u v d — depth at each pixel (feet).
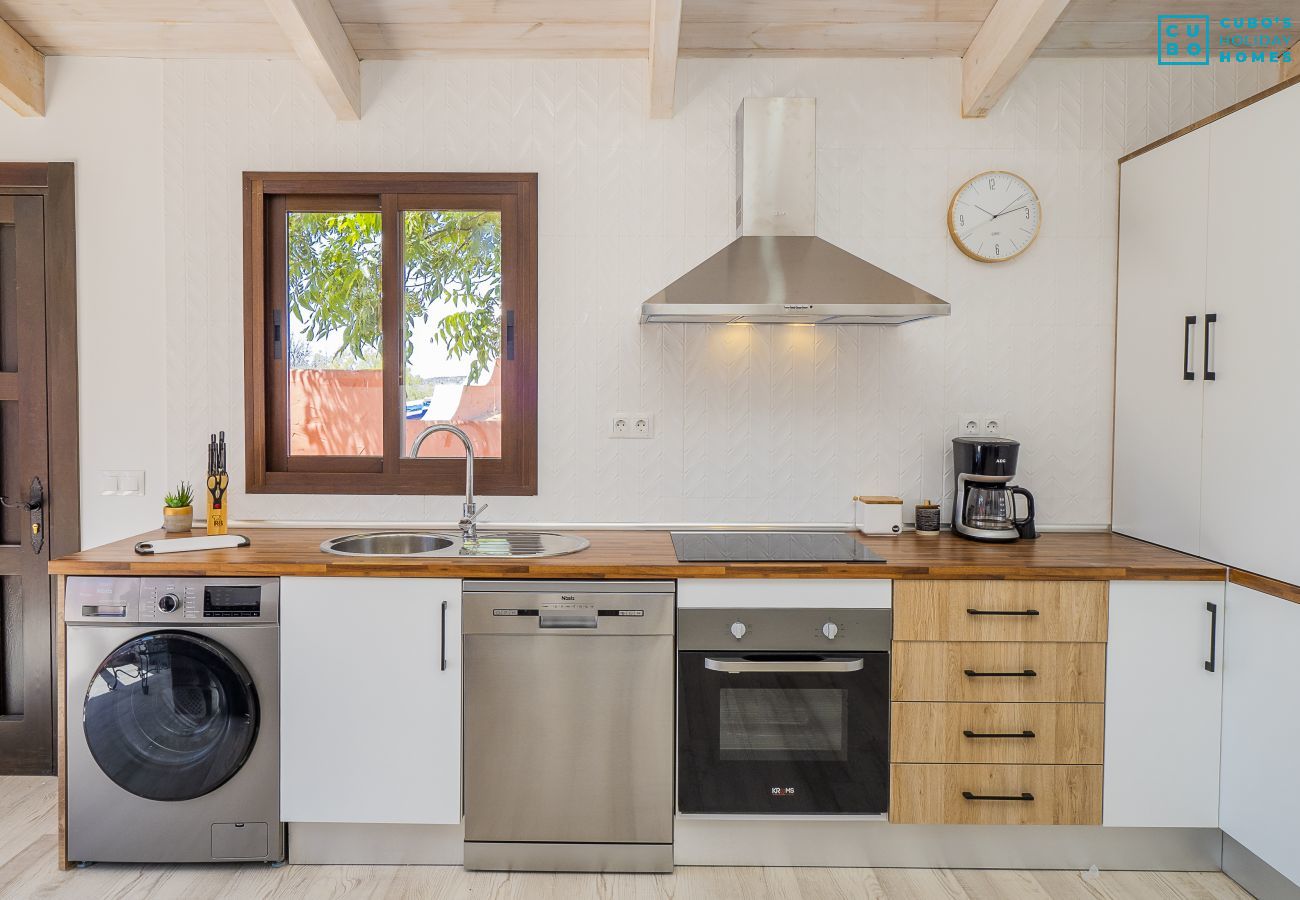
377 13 9.19
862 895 7.86
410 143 9.96
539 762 8.11
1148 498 9.36
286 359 10.27
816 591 8.02
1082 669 8.07
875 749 8.09
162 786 7.99
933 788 8.11
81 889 7.81
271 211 10.17
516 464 10.20
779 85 9.96
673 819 8.21
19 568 10.25
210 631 8.02
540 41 9.64
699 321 9.46
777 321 9.41
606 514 10.16
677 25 8.42
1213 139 8.22
